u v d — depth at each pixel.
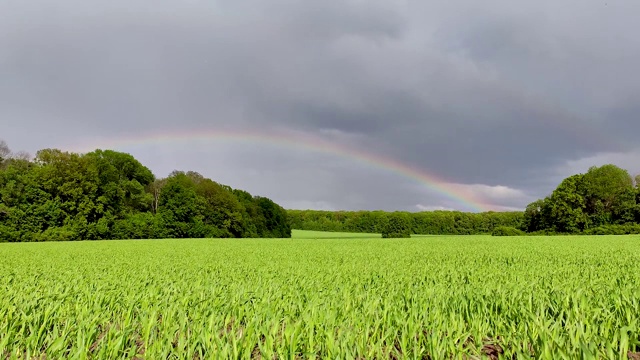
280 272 12.63
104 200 60.59
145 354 4.39
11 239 52.97
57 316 5.90
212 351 4.35
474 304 6.24
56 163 58.47
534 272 11.61
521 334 4.69
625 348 4.12
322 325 5.01
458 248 26.77
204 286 9.24
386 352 4.41
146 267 14.90
